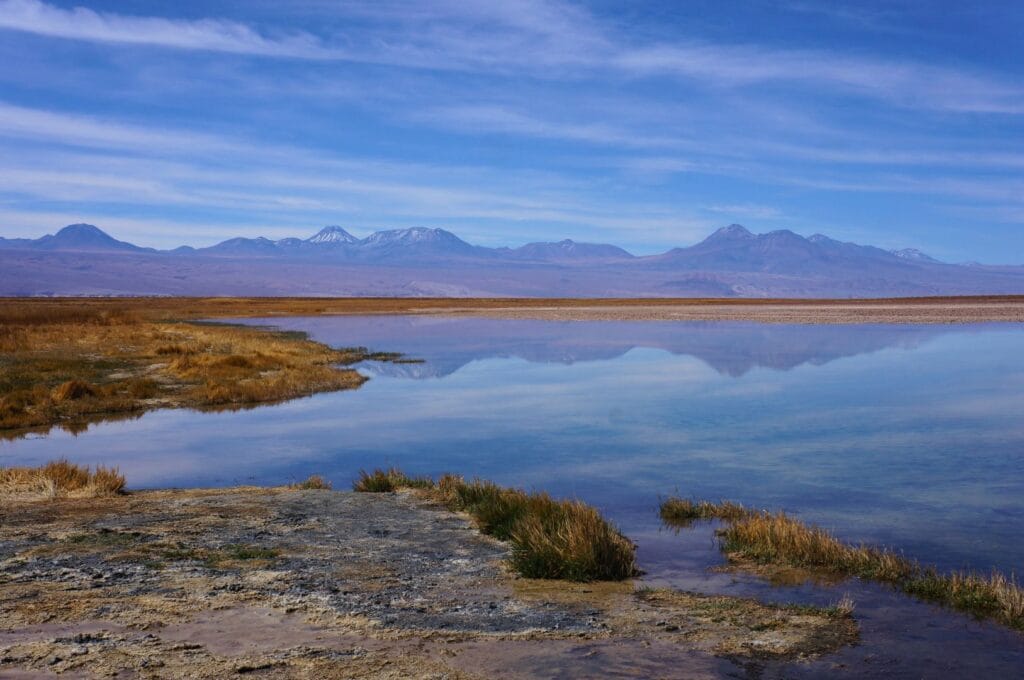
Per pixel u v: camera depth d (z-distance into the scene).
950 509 13.17
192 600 8.15
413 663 6.56
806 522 12.41
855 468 16.39
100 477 14.71
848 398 26.19
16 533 11.09
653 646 7.15
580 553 9.57
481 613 7.99
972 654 7.11
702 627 7.68
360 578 9.15
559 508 11.64
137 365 36.38
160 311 104.88
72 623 7.39
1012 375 31.84
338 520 12.27
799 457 17.53
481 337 59.28
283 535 11.23
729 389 28.81
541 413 24.28
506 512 11.87
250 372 33.81
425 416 24.14
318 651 6.79
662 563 10.30
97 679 6.07
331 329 71.75
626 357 41.88
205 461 18.14
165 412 25.55
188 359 35.62
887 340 50.91
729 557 10.48
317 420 23.72
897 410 23.72
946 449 18.19
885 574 9.58
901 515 12.80
